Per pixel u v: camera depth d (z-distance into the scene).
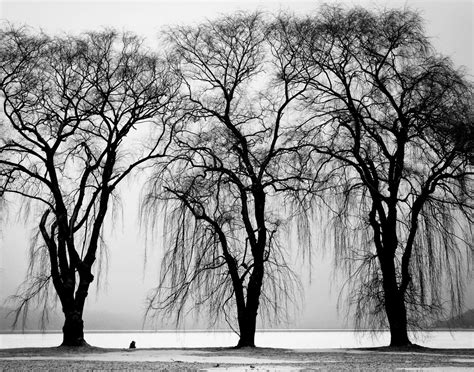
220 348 30.03
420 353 26.12
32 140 30.00
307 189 30.33
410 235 28.73
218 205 30.25
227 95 31.48
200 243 29.67
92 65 30.88
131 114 31.38
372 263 29.62
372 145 30.61
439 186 28.78
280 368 18.06
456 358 22.81
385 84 30.42
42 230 29.36
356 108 30.80
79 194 30.50
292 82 31.72
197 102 31.81
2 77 29.33
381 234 29.66
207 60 32.09
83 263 29.66
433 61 29.33
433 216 28.80
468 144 27.30
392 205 29.27
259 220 30.22
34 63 29.81
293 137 31.36
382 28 30.34
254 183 30.28
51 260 29.34
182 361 21.11
